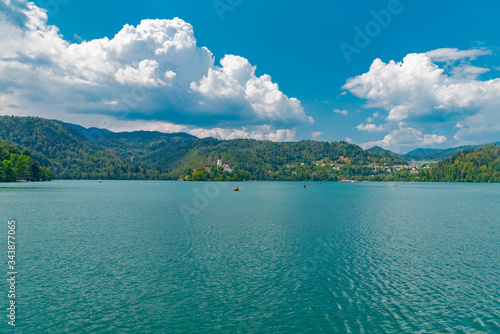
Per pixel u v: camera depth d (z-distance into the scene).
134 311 24.19
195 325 22.27
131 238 48.03
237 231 54.41
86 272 32.34
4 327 21.66
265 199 130.62
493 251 41.50
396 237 50.19
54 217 69.69
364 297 26.89
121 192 166.25
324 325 22.38
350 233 53.34
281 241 46.81
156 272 32.56
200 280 30.44
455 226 61.47
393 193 179.12
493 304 25.58
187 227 58.03
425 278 31.23
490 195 160.00
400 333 21.36
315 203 111.81
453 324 22.53
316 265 35.06
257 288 28.67
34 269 33.09
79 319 22.89
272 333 21.34
